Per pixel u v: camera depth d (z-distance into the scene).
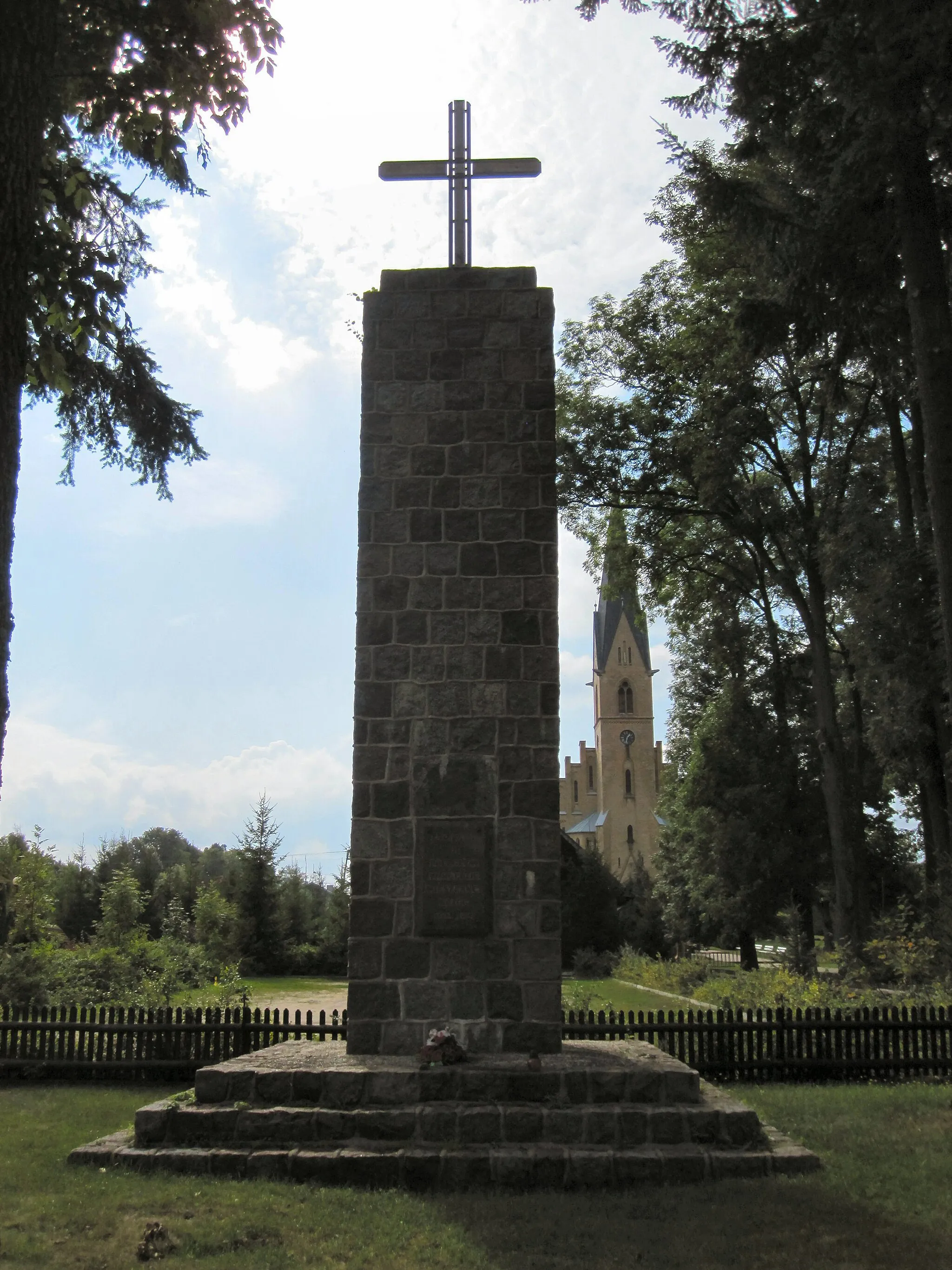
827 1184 8.22
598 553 34.31
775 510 28.53
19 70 5.49
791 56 13.70
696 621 36.38
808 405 28.39
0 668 5.18
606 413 30.80
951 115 12.94
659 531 32.81
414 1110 8.85
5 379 5.27
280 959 38.66
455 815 10.65
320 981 35.09
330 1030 13.36
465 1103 9.06
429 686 10.89
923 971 19.95
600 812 88.06
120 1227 7.13
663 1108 8.93
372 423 11.41
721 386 27.94
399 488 11.27
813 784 33.22
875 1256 6.68
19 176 5.44
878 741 25.42
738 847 32.91
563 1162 8.42
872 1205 7.71
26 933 23.53
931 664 22.30
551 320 11.58
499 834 10.62
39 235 7.72
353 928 10.48
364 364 11.55
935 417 12.75
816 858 32.72
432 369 11.51
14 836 25.27
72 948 26.44
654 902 44.78
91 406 15.24
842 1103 11.55
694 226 26.58
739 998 18.64
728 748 34.09
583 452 30.83
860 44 12.23
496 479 11.26
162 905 45.69
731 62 14.26
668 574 34.72
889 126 12.93
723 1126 8.88
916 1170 8.66
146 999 18.12
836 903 27.62
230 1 8.30
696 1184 8.31
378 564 11.13
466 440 11.34
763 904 32.62
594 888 43.84
